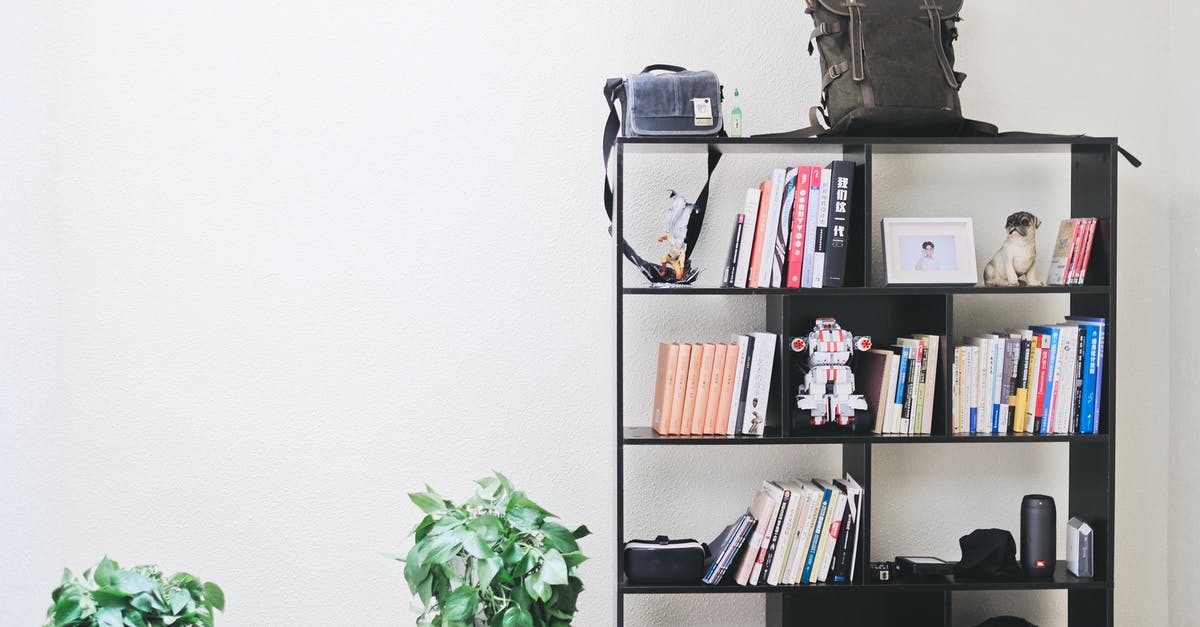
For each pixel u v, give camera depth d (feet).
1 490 7.64
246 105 8.40
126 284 8.36
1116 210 7.59
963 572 7.82
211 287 8.41
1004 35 8.73
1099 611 7.86
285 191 8.43
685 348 7.70
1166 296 8.82
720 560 7.66
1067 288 7.57
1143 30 8.79
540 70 8.53
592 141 8.55
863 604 8.24
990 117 8.72
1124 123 8.79
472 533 6.12
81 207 8.32
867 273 7.56
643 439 7.51
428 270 8.51
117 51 8.30
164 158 8.36
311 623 8.51
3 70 7.68
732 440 7.47
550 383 8.58
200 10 8.36
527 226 8.54
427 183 8.50
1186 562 8.60
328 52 8.44
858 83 7.54
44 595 8.18
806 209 7.64
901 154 8.64
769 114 8.62
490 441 8.56
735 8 8.59
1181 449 8.66
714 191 8.58
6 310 7.72
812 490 7.72
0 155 7.63
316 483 8.48
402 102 8.48
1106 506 7.72
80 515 8.36
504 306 8.55
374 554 8.54
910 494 8.70
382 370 8.51
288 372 8.46
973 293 7.75
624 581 7.70
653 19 8.57
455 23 8.50
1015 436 7.59
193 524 8.43
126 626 5.74
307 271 8.46
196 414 8.42
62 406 8.32
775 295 8.02
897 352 7.83
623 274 8.01
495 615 6.12
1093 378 7.73
